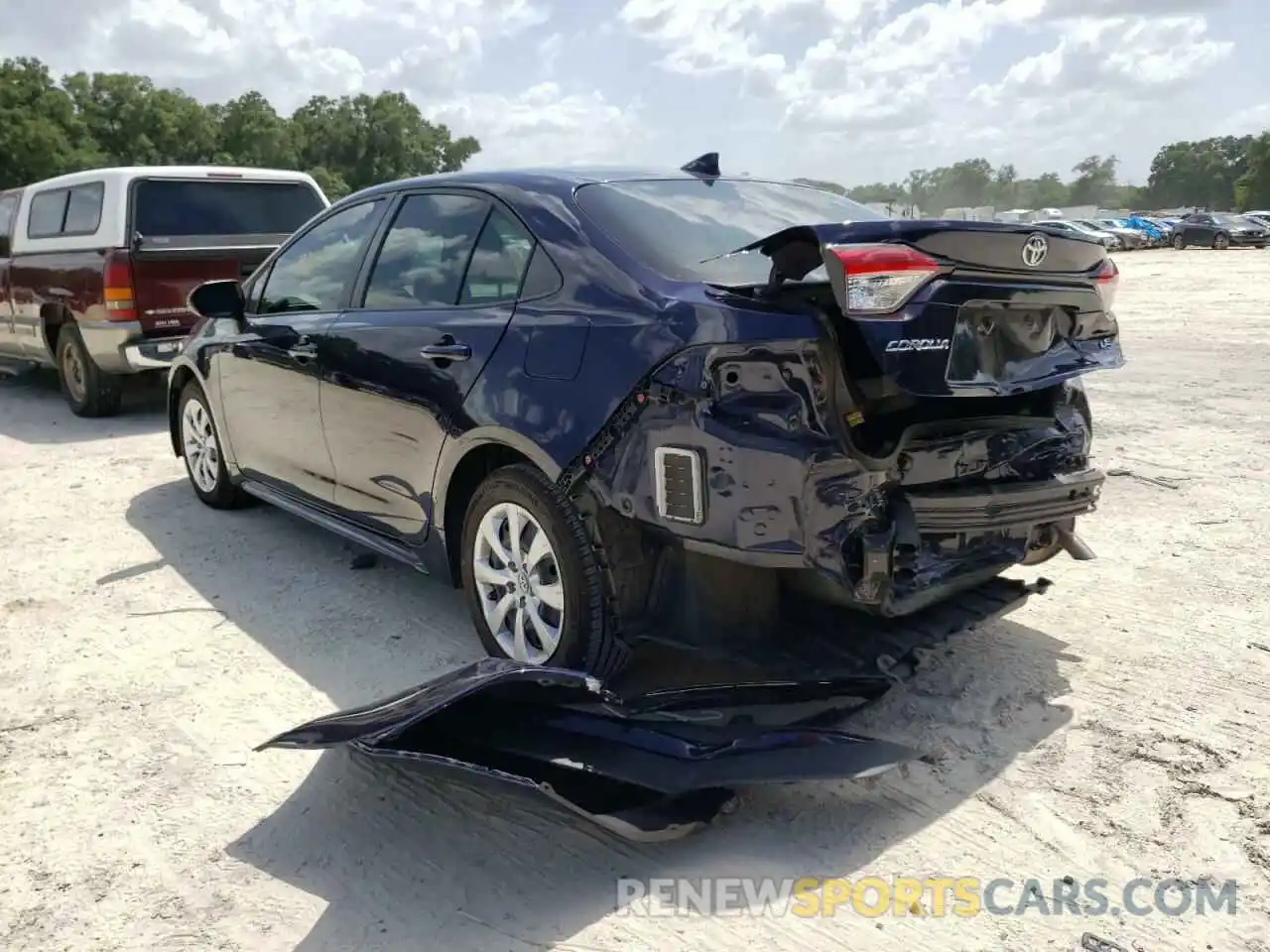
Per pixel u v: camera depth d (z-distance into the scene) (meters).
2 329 9.63
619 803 2.64
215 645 4.08
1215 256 35.41
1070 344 3.27
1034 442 3.33
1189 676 3.54
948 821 2.78
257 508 5.91
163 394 9.80
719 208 3.71
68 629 4.27
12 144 52.28
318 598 4.53
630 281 3.13
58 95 54.69
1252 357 10.40
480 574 3.60
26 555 5.18
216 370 5.28
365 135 73.19
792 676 3.22
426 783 3.06
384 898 2.55
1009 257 2.92
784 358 2.75
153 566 4.98
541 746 2.79
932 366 2.78
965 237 2.82
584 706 2.92
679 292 3.00
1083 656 3.72
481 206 3.76
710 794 2.76
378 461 4.04
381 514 4.14
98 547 5.27
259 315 4.96
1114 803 2.82
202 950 2.39
